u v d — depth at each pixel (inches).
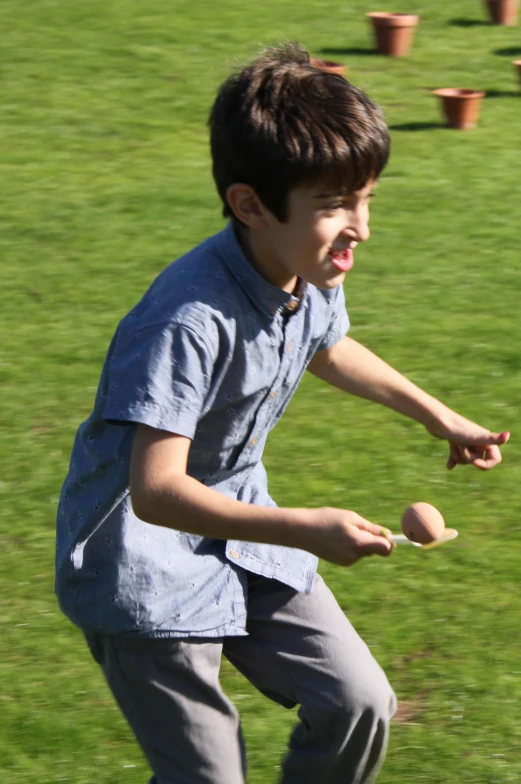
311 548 209.5
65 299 682.8
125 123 1046.4
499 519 454.9
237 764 250.7
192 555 247.3
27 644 376.2
